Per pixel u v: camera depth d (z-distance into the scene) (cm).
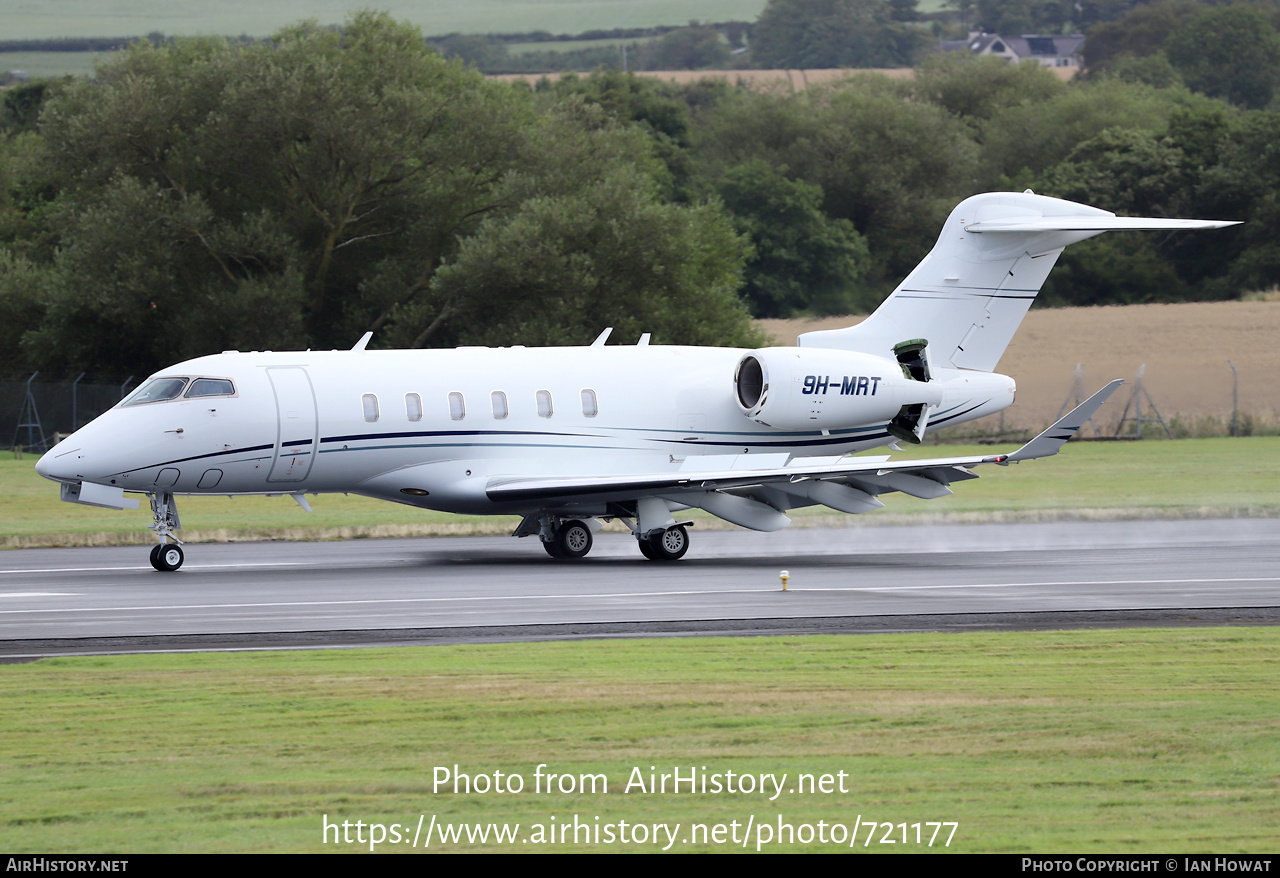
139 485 8250
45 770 3606
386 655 5138
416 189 19638
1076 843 3045
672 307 19812
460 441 8875
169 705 4294
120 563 8925
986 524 11556
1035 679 4672
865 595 6969
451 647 5319
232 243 18675
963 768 3609
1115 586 7306
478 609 6450
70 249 18962
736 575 8031
